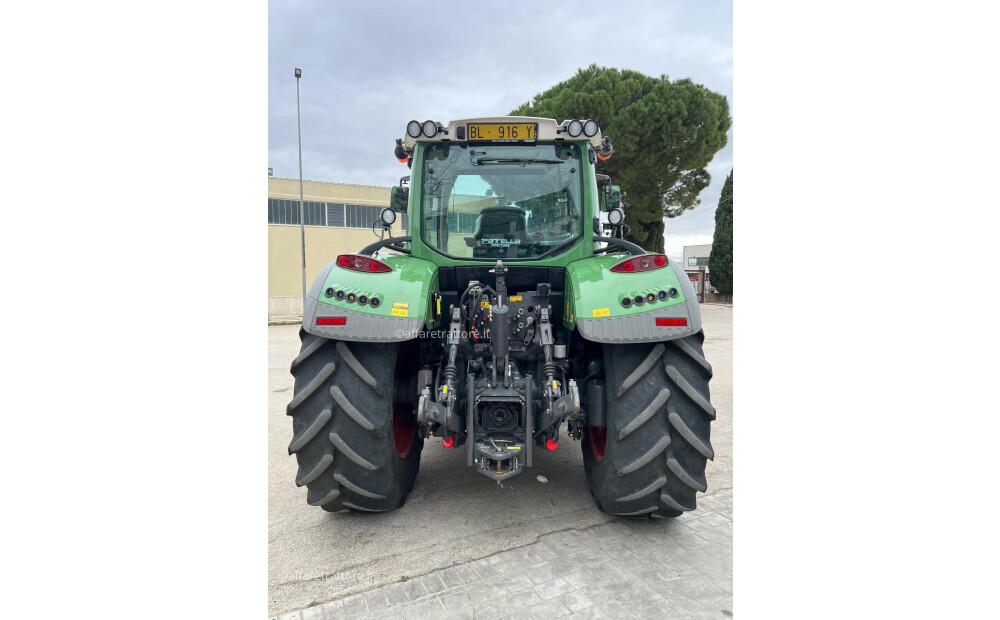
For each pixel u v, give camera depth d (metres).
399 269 2.79
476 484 3.40
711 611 2.08
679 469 2.49
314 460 2.61
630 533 2.72
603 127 17.27
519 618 2.04
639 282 2.57
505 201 3.25
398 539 2.67
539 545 2.59
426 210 3.26
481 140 3.19
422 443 3.48
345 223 24.25
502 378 2.76
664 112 16.72
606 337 2.48
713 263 23.06
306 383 2.61
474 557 2.49
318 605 2.13
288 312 21.16
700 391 2.52
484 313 2.93
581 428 3.02
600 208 4.26
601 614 2.06
